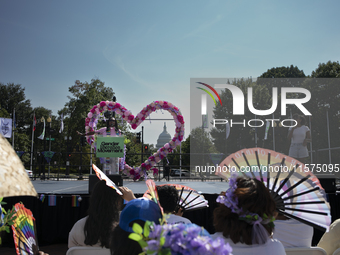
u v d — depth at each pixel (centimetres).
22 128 4447
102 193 235
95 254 235
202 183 830
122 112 810
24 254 162
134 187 691
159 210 143
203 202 288
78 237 242
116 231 140
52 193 535
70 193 539
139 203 143
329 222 190
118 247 134
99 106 796
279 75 2572
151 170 912
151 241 94
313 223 192
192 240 93
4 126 1538
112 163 741
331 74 2003
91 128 809
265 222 149
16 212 166
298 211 196
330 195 520
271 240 154
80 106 3203
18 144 3722
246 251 143
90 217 233
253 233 144
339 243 244
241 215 147
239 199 148
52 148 4091
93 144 802
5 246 506
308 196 198
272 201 153
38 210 523
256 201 146
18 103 4578
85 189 636
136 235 101
